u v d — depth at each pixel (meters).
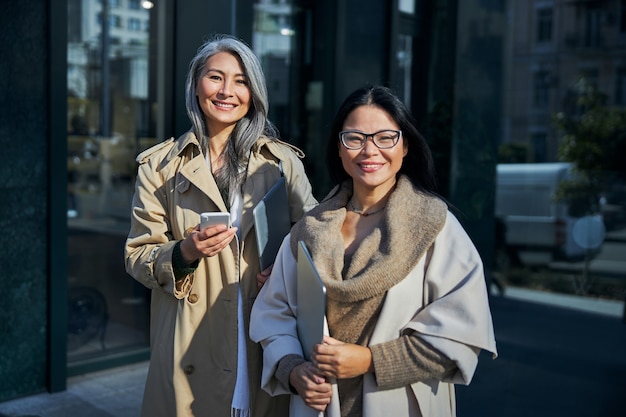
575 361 5.09
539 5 23.64
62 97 3.78
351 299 1.62
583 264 8.77
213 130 2.16
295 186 2.25
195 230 1.91
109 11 4.48
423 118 5.69
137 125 4.61
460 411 3.96
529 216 9.13
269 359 1.76
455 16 5.75
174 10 4.39
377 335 1.62
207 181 2.05
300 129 5.14
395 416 1.63
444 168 5.82
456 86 5.84
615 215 8.79
